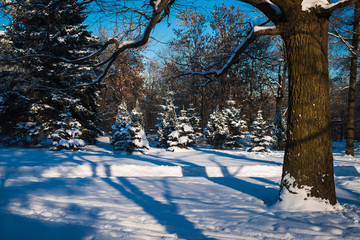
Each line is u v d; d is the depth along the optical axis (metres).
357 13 15.19
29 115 20.36
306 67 5.43
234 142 24.86
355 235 3.67
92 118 23.44
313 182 5.21
